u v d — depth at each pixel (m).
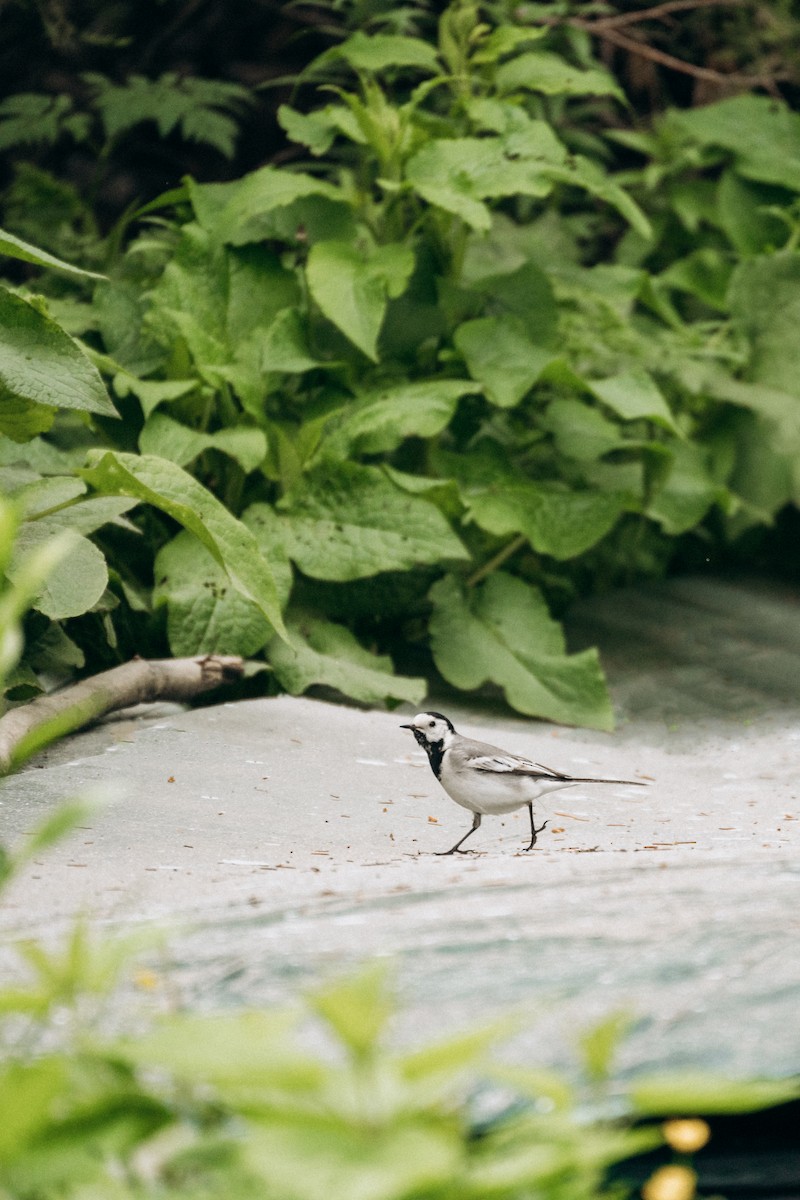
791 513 15.75
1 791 7.27
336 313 11.12
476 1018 3.77
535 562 13.59
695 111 16.30
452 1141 2.40
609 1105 3.35
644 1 18.27
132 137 17.55
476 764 7.11
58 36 15.41
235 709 9.34
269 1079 2.31
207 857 6.43
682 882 5.32
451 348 12.44
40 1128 2.45
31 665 8.83
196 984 4.12
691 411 14.63
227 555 8.26
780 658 12.55
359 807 7.71
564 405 13.08
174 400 11.34
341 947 4.44
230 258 11.74
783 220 16.09
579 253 15.31
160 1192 2.55
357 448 11.22
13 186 14.16
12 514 2.82
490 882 5.39
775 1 17.50
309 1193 2.14
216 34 17.72
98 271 12.77
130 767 7.89
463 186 11.63
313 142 12.16
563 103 16.27
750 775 9.44
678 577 14.93
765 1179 3.69
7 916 5.13
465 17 12.58
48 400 7.90
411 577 11.70
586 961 4.25
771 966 4.15
